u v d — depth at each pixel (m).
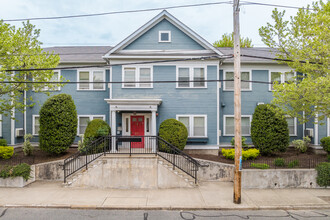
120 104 13.14
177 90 14.12
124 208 7.82
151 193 9.37
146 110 13.33
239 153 8.12
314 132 14.40
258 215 7.36
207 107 14.09
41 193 9.17
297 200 8.52
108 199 8.59
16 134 14.61
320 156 12.95
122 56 13.80
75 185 10.05
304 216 7.29
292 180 10.01
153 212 7.59
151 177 10.19
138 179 10.17
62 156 12.48
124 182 10.17
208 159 12.11
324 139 13.40
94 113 15.40
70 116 12.47
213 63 14.05
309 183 10.02
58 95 12.52
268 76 15.41
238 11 8.09
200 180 11.12
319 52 9.17
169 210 7.77
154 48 14.18
